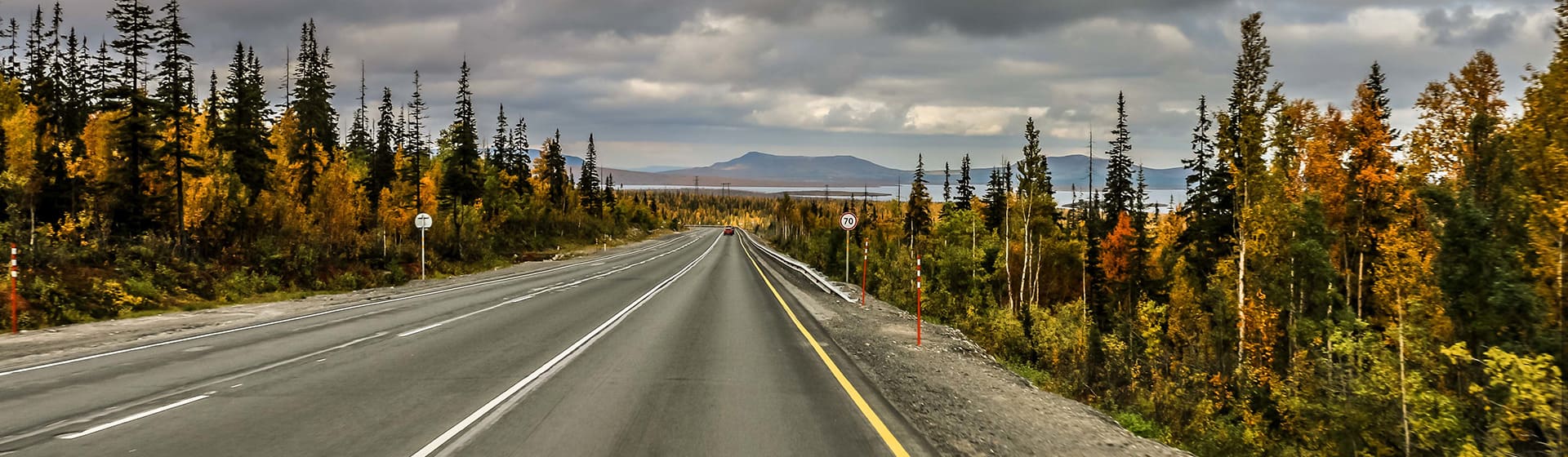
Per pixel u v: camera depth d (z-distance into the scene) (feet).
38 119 110.63
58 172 91.35
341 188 130.11
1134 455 20.68
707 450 18.45
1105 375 59.57
